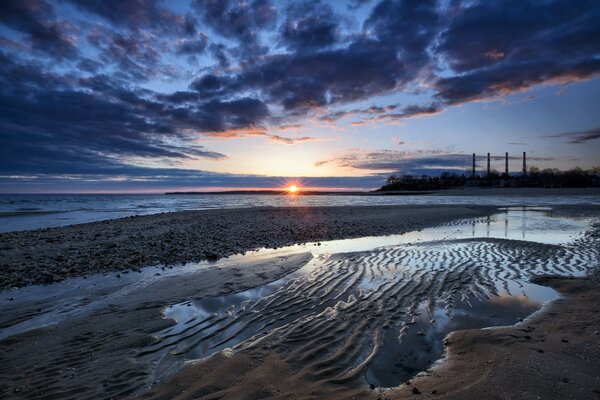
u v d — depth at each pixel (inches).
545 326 207.8
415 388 145.8
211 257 459.8
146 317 247.9
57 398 149.9
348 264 406.9
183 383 155.1
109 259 448.1
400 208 1467.8
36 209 1752.0
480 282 320.5
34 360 185.6
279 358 177.0
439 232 726.5
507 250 476.4
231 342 203.6
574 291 282.4
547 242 566.9
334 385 151.3
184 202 2834.6
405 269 375.6
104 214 1381.6
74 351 195.5
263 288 316.5
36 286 333.7
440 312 245.9
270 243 589.9
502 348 176.6
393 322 227.5
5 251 498.3
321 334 209.8
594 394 130.9
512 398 131.5
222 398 140.3
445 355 180.7
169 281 346.0
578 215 1133.1
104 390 155.3
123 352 193.5
